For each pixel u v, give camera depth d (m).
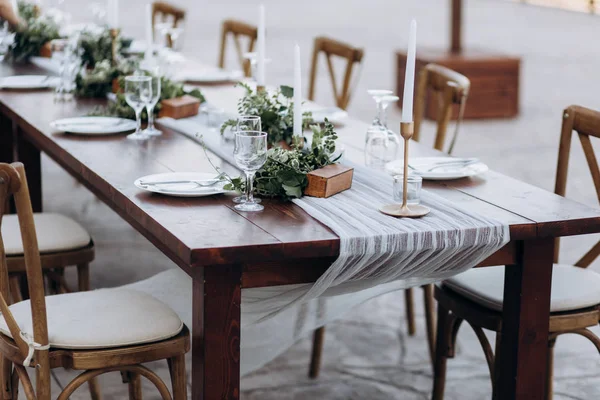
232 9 16.36
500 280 2.77
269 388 3.24
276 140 3.00
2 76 4.39
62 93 3.89
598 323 2.63
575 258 4.59
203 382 2.17
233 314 2.16
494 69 7.90
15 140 4.13
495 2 19.05
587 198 5.56
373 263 2.22
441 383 3.01
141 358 2.32
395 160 2.88
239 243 2.06
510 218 2.31
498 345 2.67
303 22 14.74
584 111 2.91
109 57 4.32
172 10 5.87
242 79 4.55
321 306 2.68
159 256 4.62
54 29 5.07
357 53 4.36
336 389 3.25
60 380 3.29
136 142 3.11
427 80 3.72
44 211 5.25
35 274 2.19
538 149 6.80
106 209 5.39
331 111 3.66
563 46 12.38
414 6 18.20
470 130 7.46
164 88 3.62
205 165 2.81
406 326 3.86
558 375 3.38
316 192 2.48
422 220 2.28
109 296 2.55
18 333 2.25
